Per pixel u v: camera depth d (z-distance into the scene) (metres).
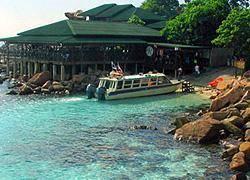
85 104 53.12
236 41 65.25
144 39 76.50
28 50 73.56
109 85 56.50
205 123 36.66
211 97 56.94
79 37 67.81
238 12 66.62
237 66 69.50
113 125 42.72
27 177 29.19
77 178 29.02
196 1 82.00
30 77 70.88
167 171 30.16
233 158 30.61
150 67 72.88
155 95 59.31
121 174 29.67
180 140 37.00
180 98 57.44
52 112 48.38
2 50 90.06
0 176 29.28
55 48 68.31
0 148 35.09
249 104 43.47
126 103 54.03
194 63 71.94
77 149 35.03
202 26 75.81
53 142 36.88
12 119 44.81
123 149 34.97
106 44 68.31
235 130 36.81
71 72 67.88
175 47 68.81
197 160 32.22
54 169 30.61
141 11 98.44
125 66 72.06
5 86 69.19
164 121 44.34
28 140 37.38
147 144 36.25
